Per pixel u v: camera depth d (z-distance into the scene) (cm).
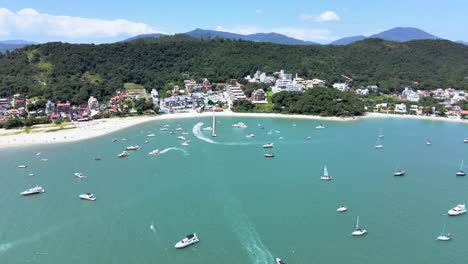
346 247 10994
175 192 15050
